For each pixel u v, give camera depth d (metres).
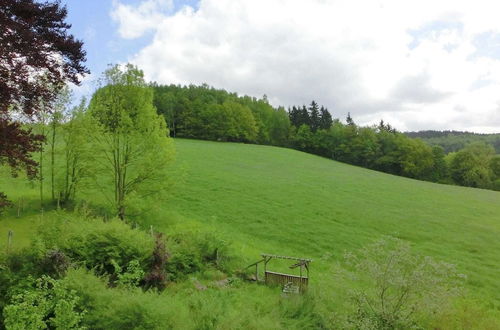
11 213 28.16
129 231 19.56
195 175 50.38
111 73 27.50
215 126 100.50
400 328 12.95
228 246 23.91
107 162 29.86
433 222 38.66
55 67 11.60
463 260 29.23
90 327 11.95
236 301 16.55
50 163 30.39
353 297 13.77
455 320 14.20
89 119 28.55
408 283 12.76
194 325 12.52
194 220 33.22
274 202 41.25
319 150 114.38
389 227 36.28
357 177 62.78
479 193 60.47
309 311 15.30
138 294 12.88
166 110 101.31
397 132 119.75
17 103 11.66
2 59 10.45
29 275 13.07
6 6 10.56
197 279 19.23
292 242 30.84
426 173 97.50
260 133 114.00
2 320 12.08
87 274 14.59
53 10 11.34
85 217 20.92
